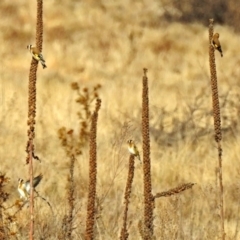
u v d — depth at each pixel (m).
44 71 57.94
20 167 25.48
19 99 39.53
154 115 38.84
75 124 33.16
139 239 17.62
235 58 69.38
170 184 26.20
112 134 32.62
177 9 87.50
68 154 23.92
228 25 84.25
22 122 33.50
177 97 45.06
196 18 85.88
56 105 38.34
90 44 73.00
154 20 84.75
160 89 50.66
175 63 68.44
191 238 18.41
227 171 27.11
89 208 10.38
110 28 79.38
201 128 35.31
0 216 15.98
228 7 85.25
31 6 81.44
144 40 75.81
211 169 27.50
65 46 71.06
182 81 56.97
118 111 37.78
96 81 57.28
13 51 66.44
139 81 57.09
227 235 19.06
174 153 29.62
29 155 10.66
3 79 47.31
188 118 36.97
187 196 23.03
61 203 19.72
